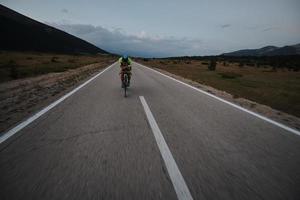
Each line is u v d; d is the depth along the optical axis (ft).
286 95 37.96
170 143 13.84
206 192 8.88
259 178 10.00
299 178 10.07
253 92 39.60
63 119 18.51
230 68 140.97
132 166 10.82
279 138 15.14
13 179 9.56
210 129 16.72
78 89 34.40
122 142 13.87
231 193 8.86
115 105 24.00
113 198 8.38
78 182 9.38
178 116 20.17
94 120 18.39
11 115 19.56
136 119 18.94
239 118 20.01
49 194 8.56
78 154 12.07
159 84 42.98
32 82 42.22
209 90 36.55
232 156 12.19
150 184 9.32
